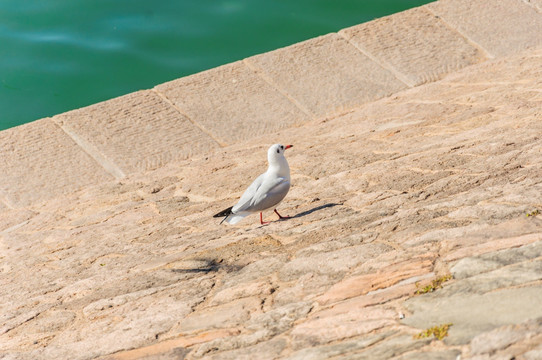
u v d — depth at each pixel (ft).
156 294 28.14
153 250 34.17
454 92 51.29
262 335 22.02
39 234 41.55
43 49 71.97
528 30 60.59
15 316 29.50
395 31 61.98
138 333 24.67
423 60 58.08
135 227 38.93
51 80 67.82
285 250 29.32
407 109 50.11
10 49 71.82
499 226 25.05
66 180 48.78
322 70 57.98
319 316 22.16
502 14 62.95
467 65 57.26
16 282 34.27
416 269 23.54
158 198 43.34
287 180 33.94
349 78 56.85
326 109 53.98
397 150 41.47
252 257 29.55
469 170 33.99
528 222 24.81
